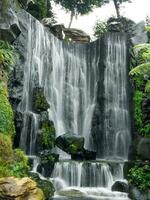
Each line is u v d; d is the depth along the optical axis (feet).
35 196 30.25
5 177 31.37
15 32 50.19
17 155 36.88
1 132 37.91
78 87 61.16
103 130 57.98
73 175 43.75
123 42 61.98
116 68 60.75
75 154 47.73
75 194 40.75
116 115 58.49
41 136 48.47
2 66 43.68
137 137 53.36
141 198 40.93
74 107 59.67
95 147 57.36
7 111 39.68
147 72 46.91
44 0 70.74
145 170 42.47
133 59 59.16
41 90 52.95
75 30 76.28
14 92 49.26
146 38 62.49
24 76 52.34
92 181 44.14
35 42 56.29
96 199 39.47
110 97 59.52
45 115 50.80
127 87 59.16
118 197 41.45
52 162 43.73
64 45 62.18
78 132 58.90
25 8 57.98
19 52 51.75
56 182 42.32
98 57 62.34
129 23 67.15
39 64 56.24
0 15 47.85
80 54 63.41
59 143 48.93
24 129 48.65
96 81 61.57
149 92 51.29
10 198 28.73
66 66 61.11
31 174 38.11
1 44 45.55
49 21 67.82
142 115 54.44
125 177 44.32
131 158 51.03
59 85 59.31
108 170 44.78
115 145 57.31
